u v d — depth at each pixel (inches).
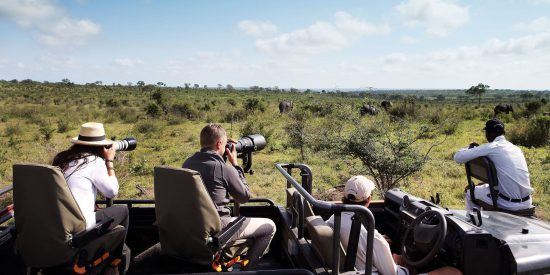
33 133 784.3
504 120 994.7
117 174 380.5
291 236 132.4
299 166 148.6
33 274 113.5
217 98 2508.6
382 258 110.0
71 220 104.2
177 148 588.4
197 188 109.3
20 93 2568.9
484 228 116.7
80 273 105.3
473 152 174.4
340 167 411.5
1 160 470.0
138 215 148.6
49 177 101.9
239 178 130.2
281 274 94.3
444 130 722.8
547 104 1157.1
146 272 119.6
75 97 2346.2
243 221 123.2
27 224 104.9
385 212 157.1
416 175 387.9
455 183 367.2
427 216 115.0
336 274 99.0
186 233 112.4
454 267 110.6
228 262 124.1
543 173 396.5
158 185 115.6
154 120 927.0
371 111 559.8
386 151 315.6
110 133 782.5
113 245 115.0
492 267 107.6
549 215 279.4
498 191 172.6
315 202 98.1
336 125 464.1
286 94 3831.2
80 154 119.6
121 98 2213.3
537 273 106.0
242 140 150.5
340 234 108.4
